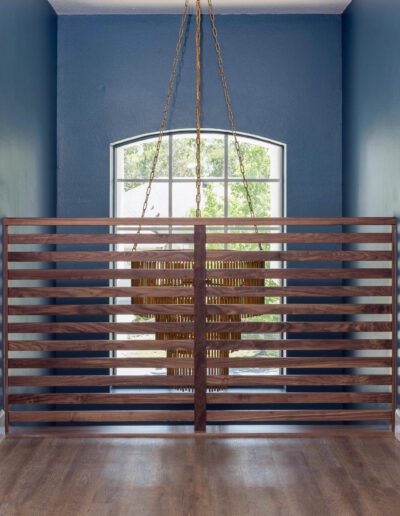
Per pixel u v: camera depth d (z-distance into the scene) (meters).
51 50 4.72
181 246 5.20
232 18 4.92
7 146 3.57
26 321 3.95
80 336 4.99
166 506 2.48
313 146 4.91
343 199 4.85
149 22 4.92
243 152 5.21
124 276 3.37
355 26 4.47
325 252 3.38
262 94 4.92
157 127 4.92
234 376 3.38
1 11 3.47
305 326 3.39
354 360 3.39
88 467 2.90
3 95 3.49
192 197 5.20
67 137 4.90
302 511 2.44
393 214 3.56
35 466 2.92
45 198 4.52
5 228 3.33
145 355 5.29
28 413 3.37
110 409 4.91
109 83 4.91
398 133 3.49
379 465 2.94
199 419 3.37
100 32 4.91
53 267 4.70
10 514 2.41
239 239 3.37
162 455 3.07
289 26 4.91
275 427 3.47
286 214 4.91
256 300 3.42
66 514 2.41
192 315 3.48
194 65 4.92
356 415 3.41
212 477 2.78
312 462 2.98
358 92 4.38
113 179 5.04
